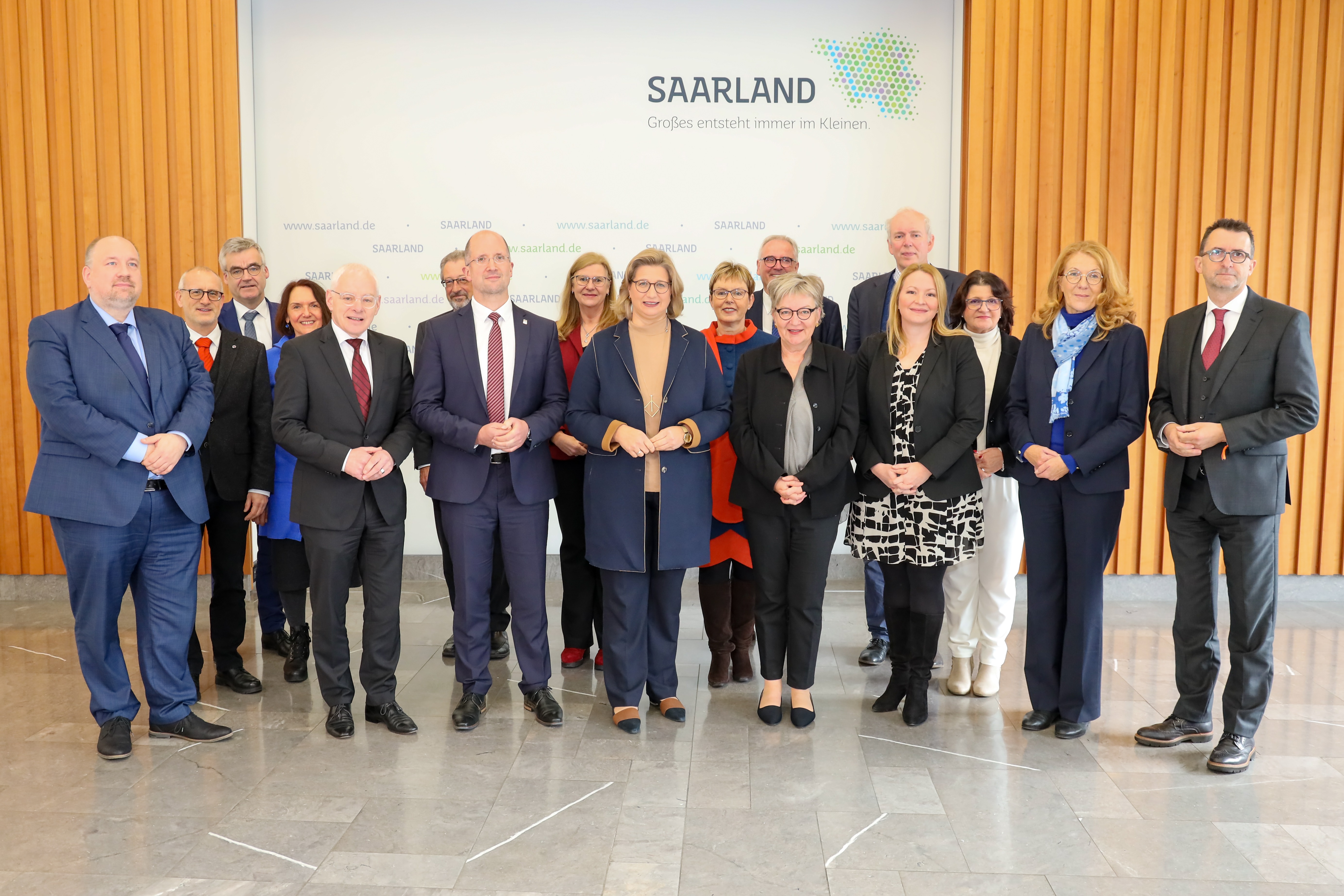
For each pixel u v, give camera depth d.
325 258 5.42
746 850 2.43
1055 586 3.24
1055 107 5.18
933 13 5.33
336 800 2.72
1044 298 5.23
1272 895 2.23
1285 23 5.02
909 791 2.79
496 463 3.28
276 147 5.37
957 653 3.64
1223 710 3.04
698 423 3.18
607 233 5.43
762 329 4.08
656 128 5.38
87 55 5.14
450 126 5.38
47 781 2.86
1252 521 2.92
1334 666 4.05
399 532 3.30
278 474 3.79
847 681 3.84
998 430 3.46
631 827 2.55
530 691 3.43
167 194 5.23
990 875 2.32
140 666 3.24
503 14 5.33
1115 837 2.51
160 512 3.09
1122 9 5.09
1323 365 5.18
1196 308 3.09
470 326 3.30
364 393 3.23
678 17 5.33
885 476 3.20
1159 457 5.26
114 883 2.27
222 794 2.76
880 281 4.18
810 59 5.36
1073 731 3.20
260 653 4.21
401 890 2.24
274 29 5.32
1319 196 5.11
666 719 3.39
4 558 5.30
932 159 5.41
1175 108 5.13
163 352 3.09
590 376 3.29
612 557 3.21
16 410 5.26
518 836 2.51
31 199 5.20
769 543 3.28
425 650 4.29
